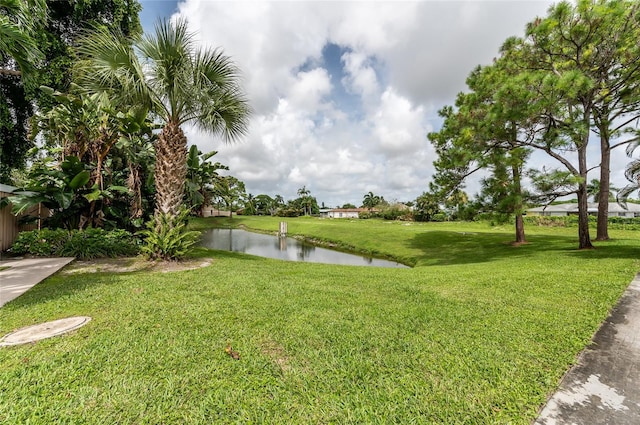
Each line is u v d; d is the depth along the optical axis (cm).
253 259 863
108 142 816
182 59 590
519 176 834
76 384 193
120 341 254
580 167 894
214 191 1997
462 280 520
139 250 759
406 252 1407
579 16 748
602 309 347
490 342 262
